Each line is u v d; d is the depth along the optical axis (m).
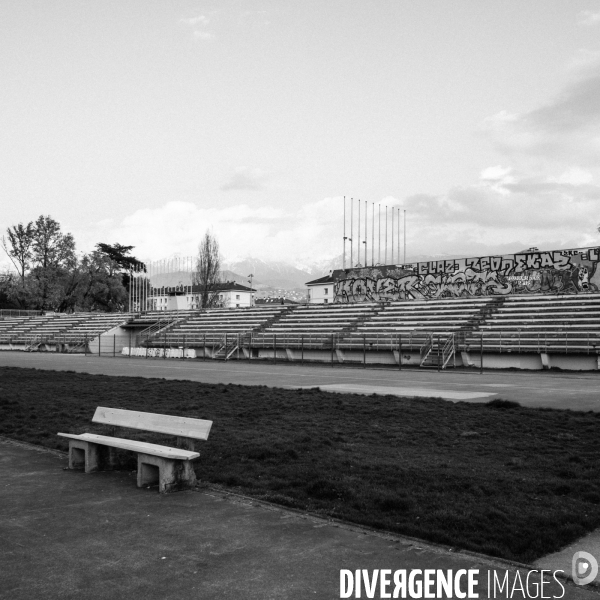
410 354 41.84
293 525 6.87
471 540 6.28
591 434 12.14
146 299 94.75
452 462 9.77
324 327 50.75
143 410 16.31
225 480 8.88
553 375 31.69
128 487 8.77
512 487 8.18
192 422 9.05
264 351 51.12
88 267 102.19
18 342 73.44
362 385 25.09
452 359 39.75
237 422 14.15
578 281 43.59
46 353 62.97
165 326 63.31
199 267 93.12
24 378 27.39
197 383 24.25
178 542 6.36
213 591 5.18
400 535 6.50
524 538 6.30
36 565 5.78
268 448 10.77
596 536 6.52
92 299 105.88
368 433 12.53
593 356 34.56
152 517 7.25
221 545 6.26
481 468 9.33
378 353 43.69
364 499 7.69
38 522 7.10
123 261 124.56
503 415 14.57
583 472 9.02
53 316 83.38
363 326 48.06
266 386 23.08
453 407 16.19
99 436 10.22
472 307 45.38
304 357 47.97
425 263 52.28
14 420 15.19
